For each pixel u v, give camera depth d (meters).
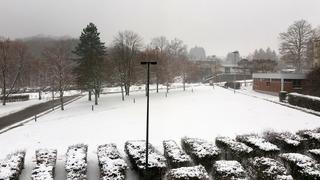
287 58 77.50
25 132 28.28
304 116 32.28
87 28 53.59
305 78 51.41
